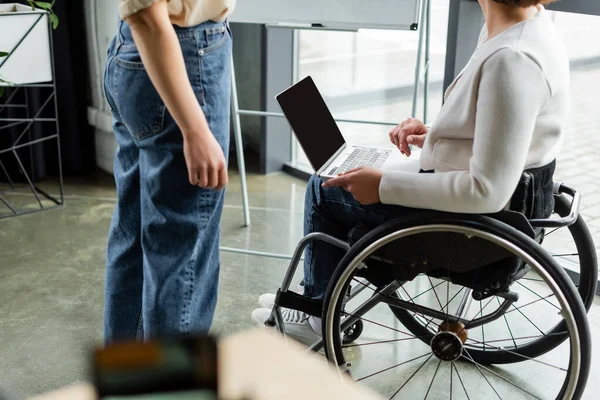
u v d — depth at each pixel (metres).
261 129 3.54
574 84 2.65
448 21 2.76
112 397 0.66
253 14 2.58
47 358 2.21
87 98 3.54
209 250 1.85
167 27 1.54
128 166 1.89
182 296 1.82
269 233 3.02
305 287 1.98
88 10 3.35
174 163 1.72
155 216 1.78
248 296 2.55
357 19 2.47
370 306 1.92
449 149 1.70
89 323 2.39
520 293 2.55
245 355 0.89
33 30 2.91
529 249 1.65
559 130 1.67
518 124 1.55
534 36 1.58
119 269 1.97
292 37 3.45
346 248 1.83
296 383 0.85
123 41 1.70
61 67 3.37
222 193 1.81
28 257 2.79
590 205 2.71
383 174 1.71
